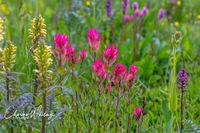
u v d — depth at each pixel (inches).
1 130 45.9
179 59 68.2
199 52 72.2
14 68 53.3
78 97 47.4
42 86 44.1
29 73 51.0
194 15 91.1
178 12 95.2
